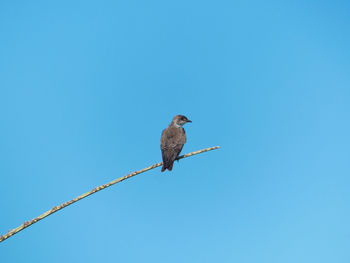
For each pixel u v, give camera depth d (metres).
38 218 5.14
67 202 5.50
